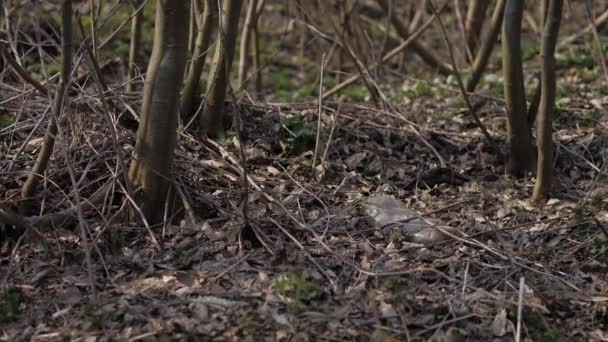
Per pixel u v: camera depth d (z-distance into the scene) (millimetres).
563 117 8828
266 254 5930
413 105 9500
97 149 6742
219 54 7246
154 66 5895
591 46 11805
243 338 5055
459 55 12602
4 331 5129
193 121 7570
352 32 12109
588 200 6902
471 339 5219
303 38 13164
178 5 5723
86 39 5906
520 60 7090
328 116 8305
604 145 8062
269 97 11070
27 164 6730
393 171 7500
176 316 5227
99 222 6207
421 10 12242
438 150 8047
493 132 8430
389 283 5406
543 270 5953
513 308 5418
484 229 6488
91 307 5133
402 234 6297
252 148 7469
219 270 5727
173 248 5945
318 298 5426
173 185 6285
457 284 5699
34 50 10898
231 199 6641
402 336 5176
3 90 8227
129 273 5680
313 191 6992
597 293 5703
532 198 7016
